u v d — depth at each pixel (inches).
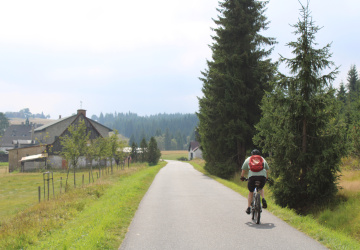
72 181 1120.2
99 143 1211.2
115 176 1124.5
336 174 459.5
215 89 1008.9
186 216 347.3
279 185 472.7
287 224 300.8
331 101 459.2
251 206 321.1
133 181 792.3
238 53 993.5
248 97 961.5
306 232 267.3
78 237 258.1
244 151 1009.5
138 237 259.4
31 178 1312.7
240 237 251.4
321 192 453.4
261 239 244.5
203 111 1115.9
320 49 471.2
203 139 1195.3
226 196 517.0
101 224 291.1
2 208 625.3
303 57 470.9
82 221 347.6
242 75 983.6
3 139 4992.6
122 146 1473.9
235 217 337.4
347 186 508.1
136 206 422.3
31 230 329.1
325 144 450.3
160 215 356.8
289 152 460.1
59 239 263.7
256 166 304.3
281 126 488.7
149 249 224.8
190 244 234.7
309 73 468.8
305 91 477.4
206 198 493.0
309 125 470.9
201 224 304.2
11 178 1321.4
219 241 240.8
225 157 1033.5
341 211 400.5
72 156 868.6
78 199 546.6
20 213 496.7
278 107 488.1
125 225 306.5
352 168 661.3
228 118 995.9
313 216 420.5
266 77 988.6
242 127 947.3
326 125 462.9
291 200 470.0
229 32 1002.7
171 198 498.6
